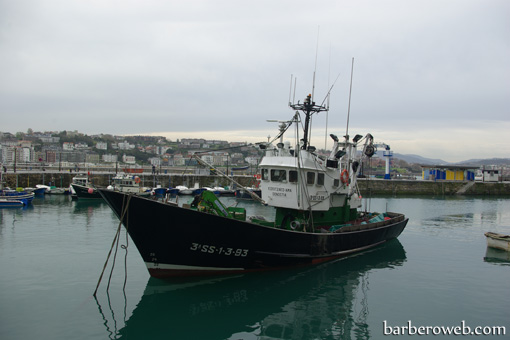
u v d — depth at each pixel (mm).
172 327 11047
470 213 41812
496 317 11984
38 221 30766
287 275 15734
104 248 20766
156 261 13344
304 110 18188
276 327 11250
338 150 19812
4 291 13688
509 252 21219
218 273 14383
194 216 12719
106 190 12492
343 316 12031
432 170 78688
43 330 10578
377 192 71125
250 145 17688
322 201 17375
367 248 20203
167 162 169875
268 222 17312
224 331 10914
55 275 15625
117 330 10695
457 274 16625
